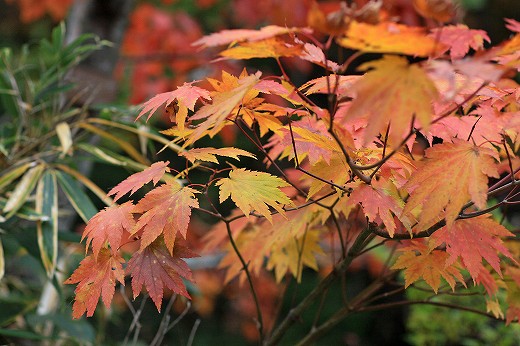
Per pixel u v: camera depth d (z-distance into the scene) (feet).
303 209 4.57
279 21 9.30
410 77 3.32
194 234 11.15
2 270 5.07
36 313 5.96
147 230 3.81
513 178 3.94
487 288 4.34
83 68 7.48
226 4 13.10
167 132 4.01
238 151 3.97
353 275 15.19
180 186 3.93
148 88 8.93
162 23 9.14
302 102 3.85
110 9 7.75
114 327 11.40
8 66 5.76
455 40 3.41
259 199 3.86
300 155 4.24
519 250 4.68
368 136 3.32
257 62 14.55
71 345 6.21
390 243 4.80
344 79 3.86
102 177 14.73
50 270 5.06
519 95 3.93
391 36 3.23
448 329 6.34
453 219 3.67
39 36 15.58
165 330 5.46
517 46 3.35
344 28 3.26
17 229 5.37
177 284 3.84
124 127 5.44
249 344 14.74
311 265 5.06
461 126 4.02
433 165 3.74
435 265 4.17
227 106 3.63
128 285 10.64
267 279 12.66
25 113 5.67
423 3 3.27
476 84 3.87
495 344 6.15
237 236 4.94
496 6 14.14
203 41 3.78
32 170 5.27
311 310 15.07
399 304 4.66
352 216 5.04
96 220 3.90
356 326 15.07
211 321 14.80
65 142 5.24
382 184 3.92
